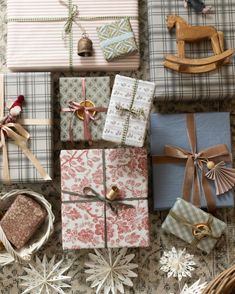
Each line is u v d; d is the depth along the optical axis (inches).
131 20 56.0
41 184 57.5
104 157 53.4
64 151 53.2
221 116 55.6
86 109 53.9
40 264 56.1
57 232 57.3
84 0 55.9
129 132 49.6
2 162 53.4
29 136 53.6
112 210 53.2
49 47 55.4
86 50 53.8
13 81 53.7
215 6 54.9
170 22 53.8
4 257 54.0
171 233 56.4
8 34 55.4
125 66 55.8
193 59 51.8
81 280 57.3
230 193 55.4
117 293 57.2
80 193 53.1
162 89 53.8
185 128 55.4
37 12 55.6
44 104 53.7
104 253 56.4
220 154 54.8
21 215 53.4
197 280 57.4
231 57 54.2
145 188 53.4
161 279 57.5
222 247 57.8
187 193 55.1
